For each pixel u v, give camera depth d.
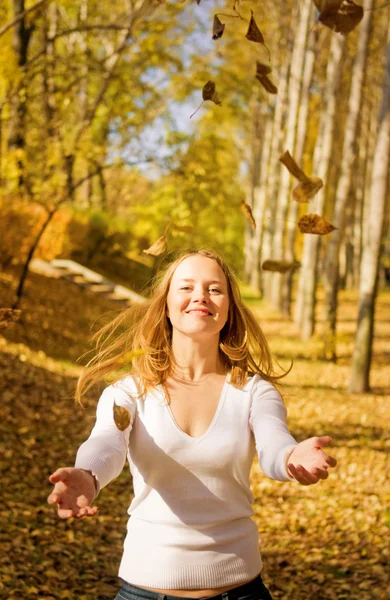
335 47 21.09
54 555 5.96
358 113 18.94
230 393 2.30
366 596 5.41
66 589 5.34
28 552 5.89
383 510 7.36
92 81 22.94
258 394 2.30
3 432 9.30
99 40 21.81
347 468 8.98
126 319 2.57
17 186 15.95
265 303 34.84
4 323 2.83
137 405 2.28
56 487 1.82
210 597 2.15
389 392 14.68
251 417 2.24
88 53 19.44
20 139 17.14
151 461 2.21
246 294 38.81
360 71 18.69
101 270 28.86
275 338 22.08
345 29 2.27
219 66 21.95
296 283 46.38
